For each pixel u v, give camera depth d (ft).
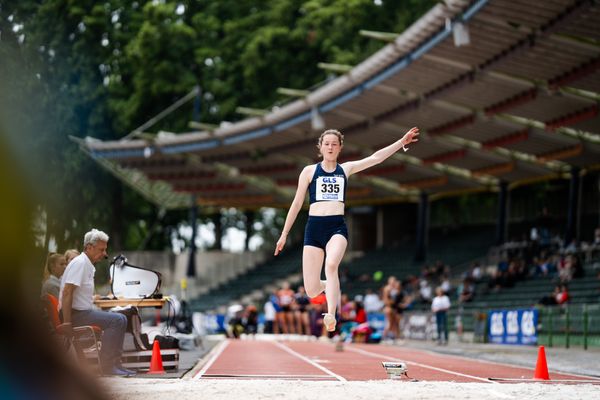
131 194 288.92
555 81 132.98
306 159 227.61
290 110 186.19
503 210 213.25
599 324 111.65
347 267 249.14
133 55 254.06
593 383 51.03
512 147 175.42
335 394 38.17
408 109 166.61
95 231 52.06
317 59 263.49
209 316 205.87
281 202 266.98
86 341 53.31
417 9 239.91
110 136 267.59
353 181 243.40
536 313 127.03
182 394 37.88
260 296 253.44
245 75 257.34
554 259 170.71
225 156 231.30
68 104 223.51
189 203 275.18
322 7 249.75
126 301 57.26
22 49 193.36
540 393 39.93
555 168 195.42
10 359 7.29
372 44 244.01
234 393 38.60
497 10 113.50
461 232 256.93
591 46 117.29
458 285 204.85
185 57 267.80
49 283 55.67
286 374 59.67
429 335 164.25
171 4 255.91
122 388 40.16
